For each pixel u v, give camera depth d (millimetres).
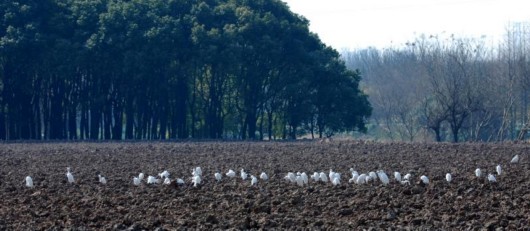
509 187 101188
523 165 135500
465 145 197375
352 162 146625
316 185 104812
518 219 75938
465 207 82500
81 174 126438
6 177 121812
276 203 87438
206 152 178500
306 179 104812
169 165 143500
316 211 81500
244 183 109562
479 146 191500
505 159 149125
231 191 100062
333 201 89250
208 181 112312
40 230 72625
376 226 72812
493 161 144625
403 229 70500
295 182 107438
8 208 86562
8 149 193750
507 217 76375
